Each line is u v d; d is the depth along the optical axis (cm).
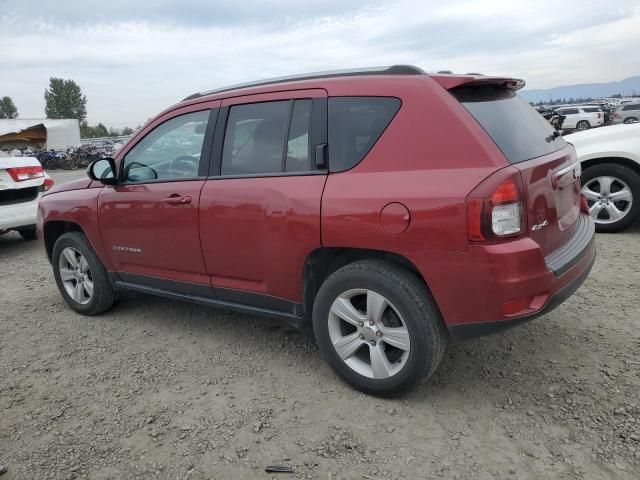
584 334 368
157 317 450
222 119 353
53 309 486
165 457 266
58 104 9481
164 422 295
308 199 301
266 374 342
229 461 261
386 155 283
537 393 302
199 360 367
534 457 251
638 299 420
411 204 266
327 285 307
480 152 261
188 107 375
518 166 263
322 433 278
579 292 441
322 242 298
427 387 316
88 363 371
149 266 400
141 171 397
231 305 360
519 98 338
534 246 260
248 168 337
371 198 279
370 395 309
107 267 433
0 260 696
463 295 263
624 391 298
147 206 381
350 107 301
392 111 287
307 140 313
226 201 336
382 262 291
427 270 268
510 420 280
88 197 428
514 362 338
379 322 294
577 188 345
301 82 324
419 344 279
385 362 296
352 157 295
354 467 252
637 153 584
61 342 409
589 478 236
